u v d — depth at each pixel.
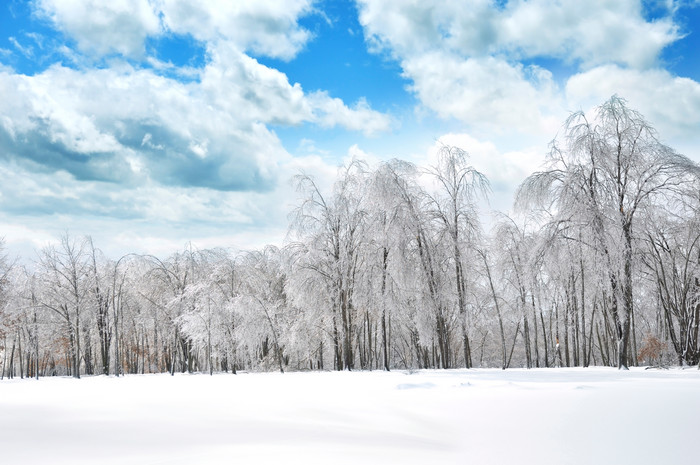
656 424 8.32
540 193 25.36
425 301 28.03
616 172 24.08
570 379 16.84
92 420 9.48
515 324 37.53
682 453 6.63
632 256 23.45
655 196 24.17
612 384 14.28
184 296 39.69
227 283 39.88
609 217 23.27
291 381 19.52
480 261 31.20
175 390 16.42
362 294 29.19
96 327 43.03
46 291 42.53
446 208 29.27
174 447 7.14
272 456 6.52
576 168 24.25
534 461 6.39
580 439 7.54
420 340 28.66
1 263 41.69
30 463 6.20
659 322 30.72
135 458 6.44
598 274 23.97
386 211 28.31
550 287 30.33
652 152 23.39
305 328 33.94
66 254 41.88
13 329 42.31
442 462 6.29
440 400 12.13
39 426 8.80
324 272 31.34
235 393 14.74
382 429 8.82
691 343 25.72
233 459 6.33
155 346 48.06
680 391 12.12
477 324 30.12
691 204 25.17
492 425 8.90
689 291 26.64
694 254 27.81
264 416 10.13
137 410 10.94
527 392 12.98
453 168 29.14
